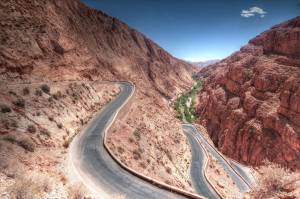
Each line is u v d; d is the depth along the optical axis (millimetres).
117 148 28781
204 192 40562
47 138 23625
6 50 35406
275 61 89938
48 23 52750
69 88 39031
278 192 17219
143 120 48812
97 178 20812
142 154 32000
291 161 59688
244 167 68125
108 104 48625
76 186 16109
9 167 14508
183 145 58938
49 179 14859
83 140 29234
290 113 65562
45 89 31594
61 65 47938
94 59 71125
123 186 20172
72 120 32375
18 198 11117
